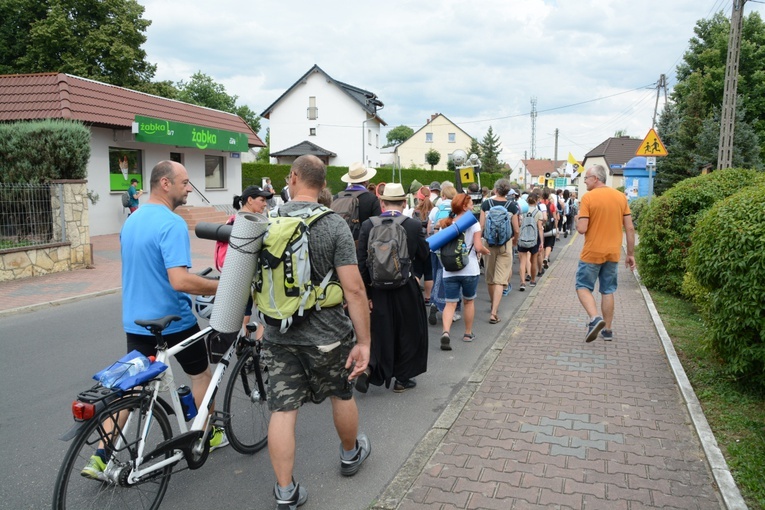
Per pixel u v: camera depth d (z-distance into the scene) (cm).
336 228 320
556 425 442
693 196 922
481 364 600
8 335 739
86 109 1772
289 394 323
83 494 304
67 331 761
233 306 312
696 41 3659
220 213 2370
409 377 534
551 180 4031
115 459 308
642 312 845
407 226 523
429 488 353
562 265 1453
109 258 1397
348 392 352
